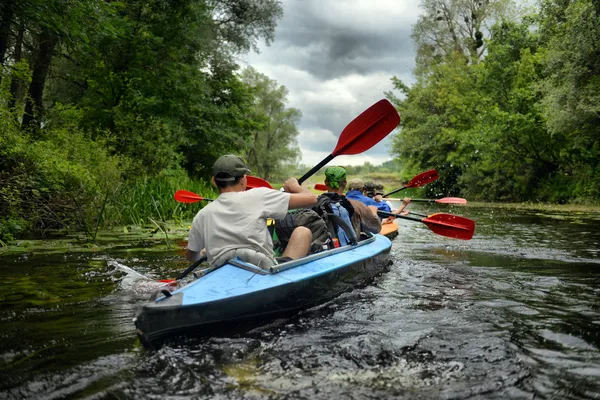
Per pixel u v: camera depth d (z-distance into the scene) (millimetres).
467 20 30625
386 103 5039
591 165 18516
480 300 3658
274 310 2994
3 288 3967
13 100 8727
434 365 2334
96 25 9734
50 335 2785
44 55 12195
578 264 5355
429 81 30234
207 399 1967
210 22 17562
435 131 28031
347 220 4602
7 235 6484
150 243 6727
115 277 4398
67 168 7949
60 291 3869
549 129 17062
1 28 8594
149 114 15008
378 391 2051
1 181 6746
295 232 3682
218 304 2670
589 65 15219
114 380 2150
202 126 18359
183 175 14359
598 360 2416
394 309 3375
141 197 9445
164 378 2168
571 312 3324
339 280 3676
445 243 7320
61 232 7648
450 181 28719
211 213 3213
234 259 3105
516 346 2609
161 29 15188
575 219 11727
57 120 11320
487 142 21141
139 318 2447
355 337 2730
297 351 2508
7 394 2014
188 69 16297
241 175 3281
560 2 17672
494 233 8633
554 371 2270
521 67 20344
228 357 2420
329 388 2074
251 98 21938
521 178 21266
